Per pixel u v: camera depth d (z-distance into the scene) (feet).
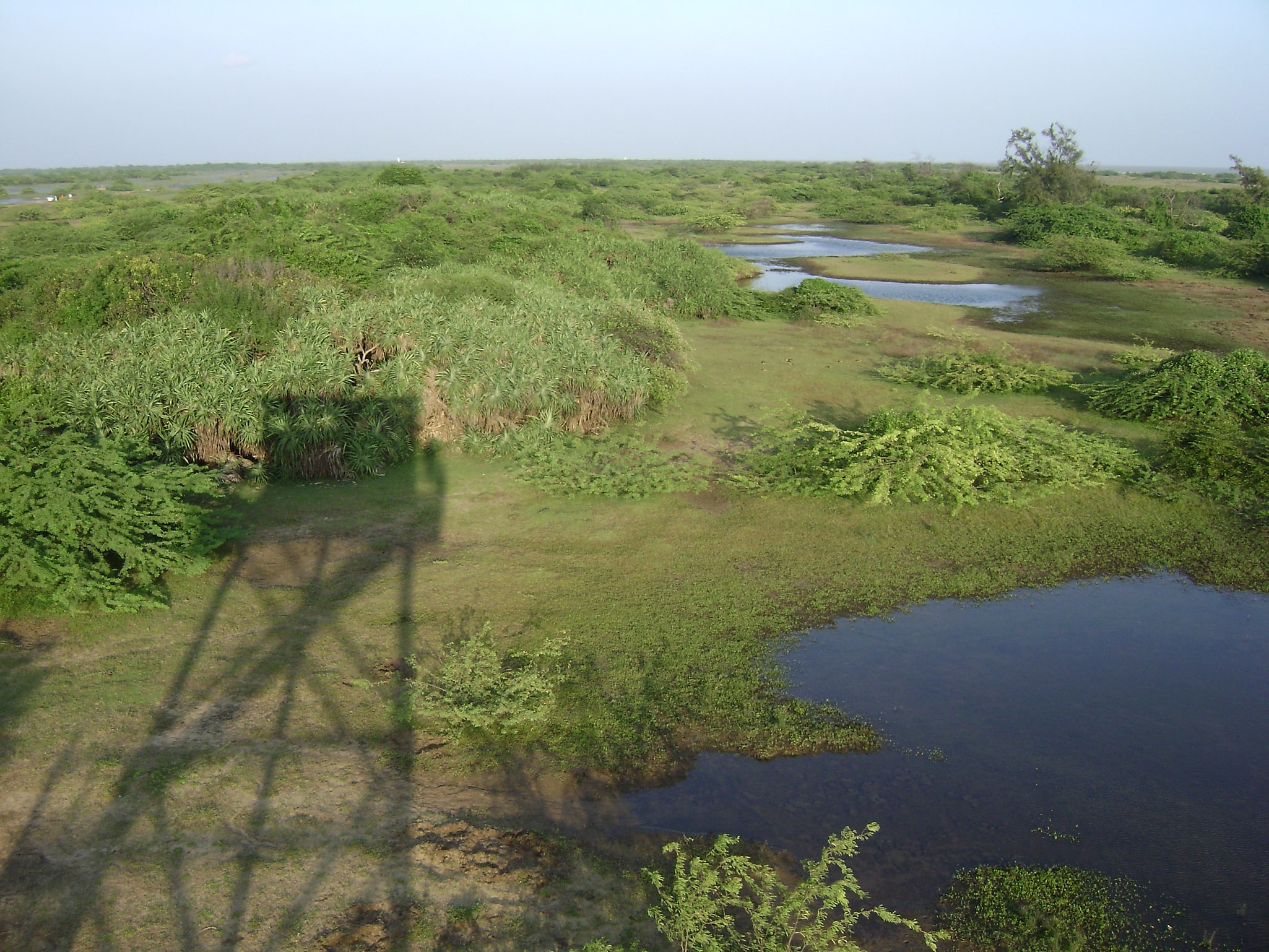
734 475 45.50
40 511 28.81
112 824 19.95
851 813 22.68
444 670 26.66
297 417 44.75
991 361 65.26
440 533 38.60
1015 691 28.37
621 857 20.59
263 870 19.03
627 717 25.90
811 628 31.73
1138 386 57.00
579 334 55.88
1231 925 19.48
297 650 28.48
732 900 18.12
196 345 46.88
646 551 37.45
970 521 41.32
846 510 42.19
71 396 41.24
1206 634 32.14
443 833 20.71
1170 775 24.53
